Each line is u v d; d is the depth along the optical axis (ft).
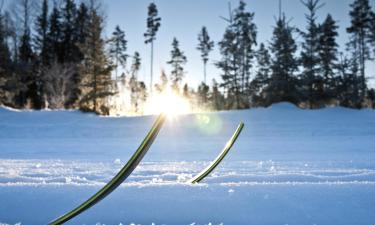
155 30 145.38
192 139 48.39
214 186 6.46
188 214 5.43
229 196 5.95
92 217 5.34
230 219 5.29
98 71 97.25
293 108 84.94
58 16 131.44
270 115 76.43
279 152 26.73
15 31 118.62
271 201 5.78
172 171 11.15
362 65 108.47
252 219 5.28
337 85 98.53
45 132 63.72
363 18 112.47
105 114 94.17
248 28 121.39
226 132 61.16
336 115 76.64
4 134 61.52
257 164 14.87
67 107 112.98
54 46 130.11
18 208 5.77
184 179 9.08
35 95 120.88
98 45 97.96
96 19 98.63
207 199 5.83
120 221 5.26
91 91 97.25
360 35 112.98
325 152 26.40
